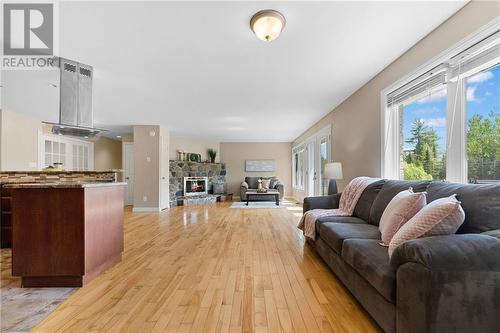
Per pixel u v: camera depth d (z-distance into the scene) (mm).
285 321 1653
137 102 4578
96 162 7758
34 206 2174
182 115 5594
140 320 1670
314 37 2457
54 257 2162
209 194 9109
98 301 1928
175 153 8836
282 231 4250
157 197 6625
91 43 2520
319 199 3658
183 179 8641
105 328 1582
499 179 1899
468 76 2137
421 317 1151
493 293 1131
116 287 2168
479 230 1438
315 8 2031
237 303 1889
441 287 1115
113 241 2689
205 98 4375
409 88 2768
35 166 5125
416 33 2410
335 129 5059
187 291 2088
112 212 2678
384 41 2551
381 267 1479
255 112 5383
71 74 2988
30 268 2150
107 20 2146
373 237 2098
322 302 1903
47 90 3707
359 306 1847
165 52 2727
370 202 2807
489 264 1137
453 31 2137
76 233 2186
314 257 2928
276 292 2064
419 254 1175
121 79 3471
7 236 3588
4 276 2447
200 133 8164
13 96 3949
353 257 1812
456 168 2225
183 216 5770
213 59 2902
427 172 2686
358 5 2000
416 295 1182
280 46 2625
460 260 1134
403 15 2135
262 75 3387
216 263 2738
